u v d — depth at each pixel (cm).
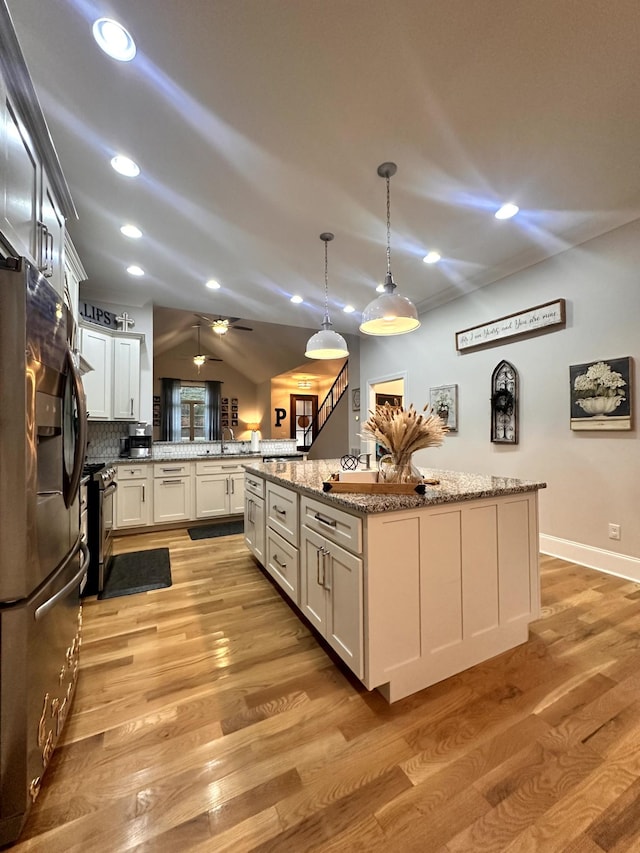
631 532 271
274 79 158
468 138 192
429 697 154
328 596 174
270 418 1079
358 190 233
